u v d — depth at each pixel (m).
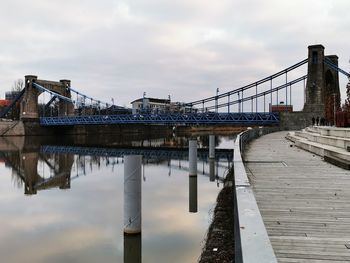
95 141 82.31
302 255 5.18
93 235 13.15
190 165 22.64
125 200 11.34
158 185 22.50
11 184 25.81
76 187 23.88
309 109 52.94
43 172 32.19
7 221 15.39
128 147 60.84
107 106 97.50
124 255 10.89
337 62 57.22
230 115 61.22
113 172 31.34
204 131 134.50
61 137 96.81
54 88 107.06
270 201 8.24
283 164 14.02
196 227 13.13
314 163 14.30
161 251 10.71
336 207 7.71
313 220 6.82
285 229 6.30
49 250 11.66
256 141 28.28
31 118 98.50
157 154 46.44
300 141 21.59
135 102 131.50
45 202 19.27
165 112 77.69
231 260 8.20
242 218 3.88
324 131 19.98
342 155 13.52
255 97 64.31
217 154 44.06
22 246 12.12
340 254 5.20
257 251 2.95
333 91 55.28
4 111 109.56
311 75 53.75
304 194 8.91
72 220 15.38
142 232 12.59
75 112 107.88
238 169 7.82
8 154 49.56
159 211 15.66
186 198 18.44
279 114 55.09
